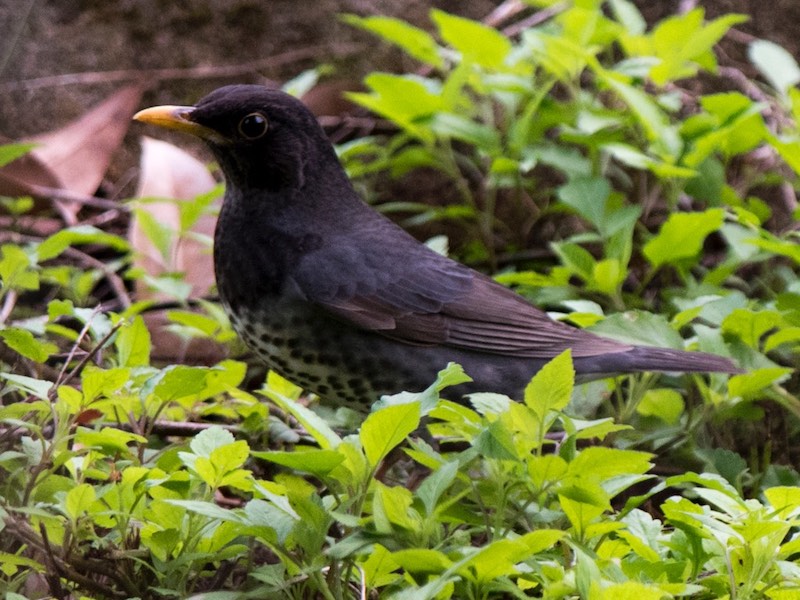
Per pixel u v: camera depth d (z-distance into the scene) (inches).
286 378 388.5
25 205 498.6
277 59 555.8
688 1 562.3
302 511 255.1
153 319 457.4
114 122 529.0
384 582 261.7
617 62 570.3
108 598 280.4
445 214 511.5
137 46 552.1
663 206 529.3
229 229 388.8
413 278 388.2
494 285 403.5
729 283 504.7
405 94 469.1
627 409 395.9
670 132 452.8
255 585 281.4
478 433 270.5
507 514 276.2
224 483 269.0
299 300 376.2
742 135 468.4
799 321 399.5
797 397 436.8
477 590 250.7
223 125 386.0
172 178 503.2
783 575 259.4
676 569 261.0
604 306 471.2
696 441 402.9
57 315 355.3
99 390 293.4
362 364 382.6
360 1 559.5
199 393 350.9
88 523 285.7
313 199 393.7
